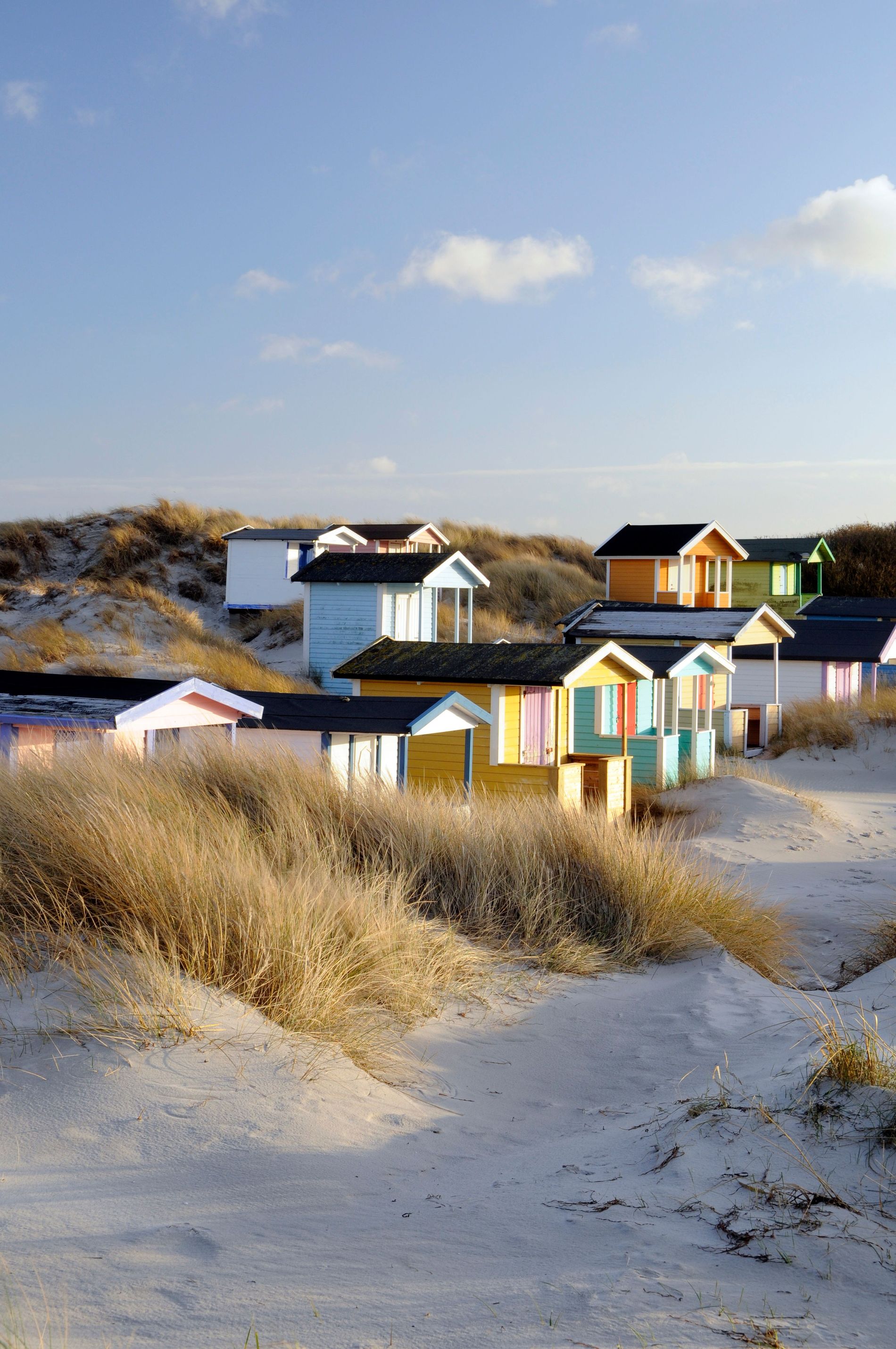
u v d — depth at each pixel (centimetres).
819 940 1100
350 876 834
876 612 3997
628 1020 733
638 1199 404
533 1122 549
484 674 1702
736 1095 524
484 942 870
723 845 1636
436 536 4944
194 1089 485
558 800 1182
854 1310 317
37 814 708
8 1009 538
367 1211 394
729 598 4353
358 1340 295
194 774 943
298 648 4038
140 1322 302
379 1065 581
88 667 2947
